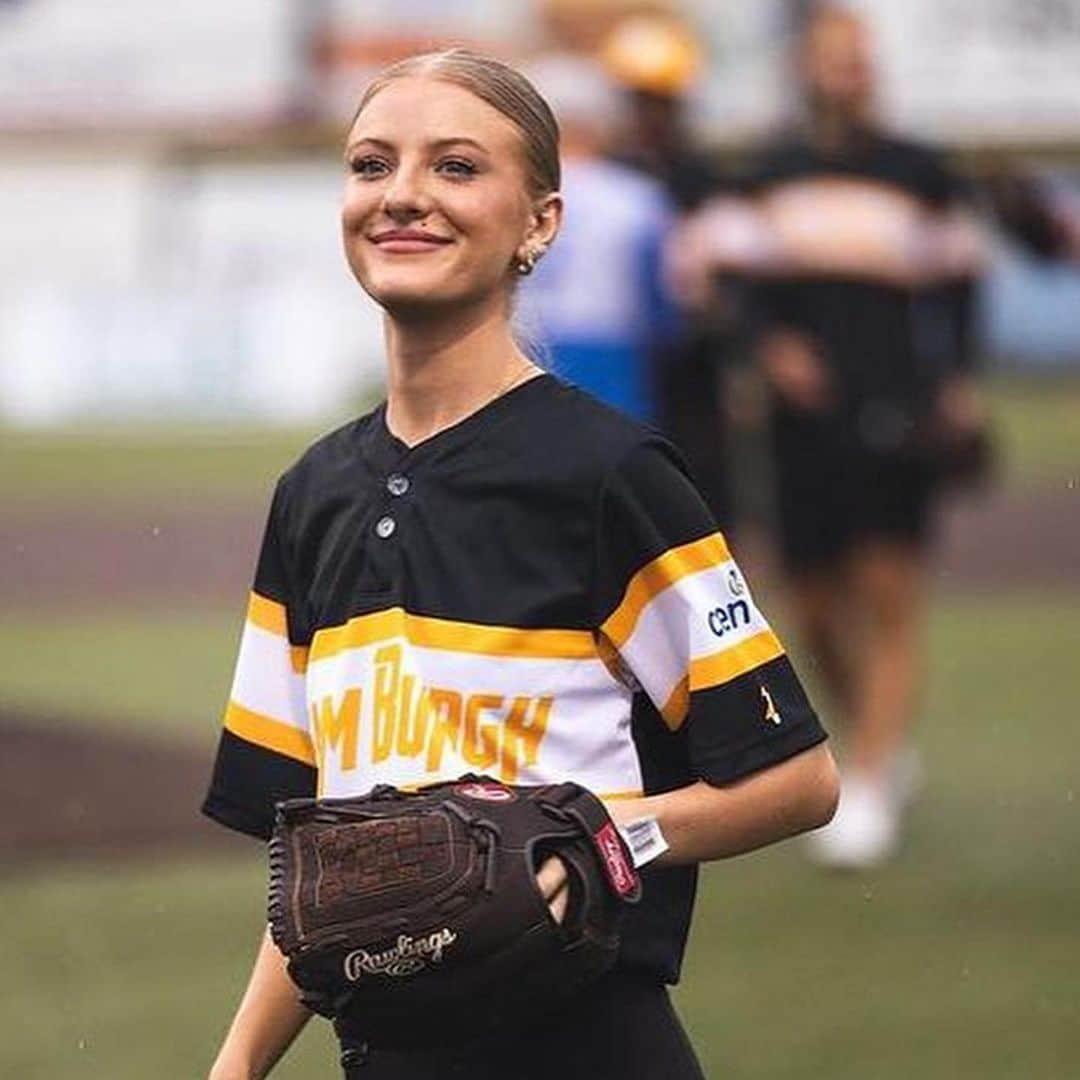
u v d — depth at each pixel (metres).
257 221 45.59
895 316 15.59
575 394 6.50
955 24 44.88
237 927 13.56
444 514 6.43
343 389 43.62
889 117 45.09
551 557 6.36
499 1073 6.41
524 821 6.07
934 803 16.42
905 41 45.09
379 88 6.52
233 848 15.19
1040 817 16.00
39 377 43.41
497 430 6.45
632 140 15.70
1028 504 30.47
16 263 45.78
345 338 44.00
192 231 45.72
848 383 15.51
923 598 24.06
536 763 6.33
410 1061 6.47
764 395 15.58
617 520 6.35
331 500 6.64
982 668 20.70
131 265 45.72
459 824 6.05
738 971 12.94
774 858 15.34
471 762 6.33
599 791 6.36
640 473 6.38
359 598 6.49
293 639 6.84
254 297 44.22
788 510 15.62
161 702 19.30
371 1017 6.20
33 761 17.09
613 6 44.72
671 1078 6.50
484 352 6.50
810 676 19.89
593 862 6.09
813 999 12.42
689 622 6.38
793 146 15.71
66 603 24.28
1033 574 25.73
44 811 15.88
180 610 23.80
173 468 34.41
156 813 15.90
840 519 15.53
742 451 15.85
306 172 46.34
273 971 6.84
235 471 33.88
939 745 18.03
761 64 44.59
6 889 14.30
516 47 45.03
